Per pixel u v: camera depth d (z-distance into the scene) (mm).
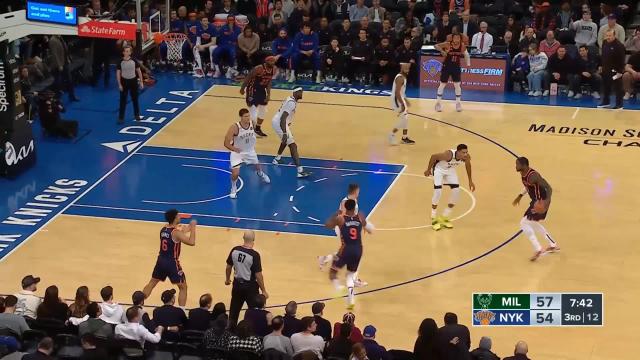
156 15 29703
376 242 19688
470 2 30922
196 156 23984
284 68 29906
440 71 28875
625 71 27688
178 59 30141
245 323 14188
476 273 18484
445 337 13711
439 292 17828
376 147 24562
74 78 28703
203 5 32062
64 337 14234
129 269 18578
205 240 19750
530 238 18938
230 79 29750
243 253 16016
